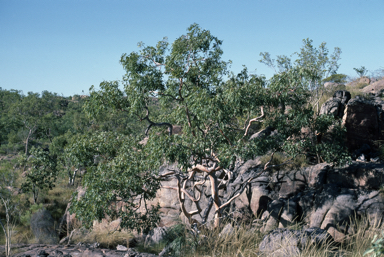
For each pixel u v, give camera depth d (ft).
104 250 24.73
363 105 48.49
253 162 48.49
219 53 35.42
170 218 50.08
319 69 53.21
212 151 36.11
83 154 38.32
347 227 34.42
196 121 34.04
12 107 201.46
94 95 32.73
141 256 23.20
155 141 30.27
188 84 35.40
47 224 55.57
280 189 43.11
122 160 34.17
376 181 37.11
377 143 46.96
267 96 32.48
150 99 35.24
